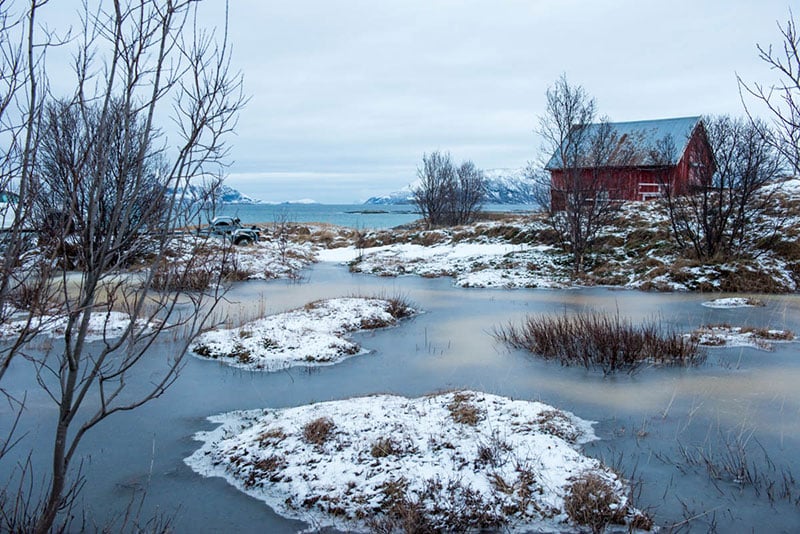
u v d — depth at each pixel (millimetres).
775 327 12500
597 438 6770
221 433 7012
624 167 25156
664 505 5258
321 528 4980
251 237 31703
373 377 9320
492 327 13070
